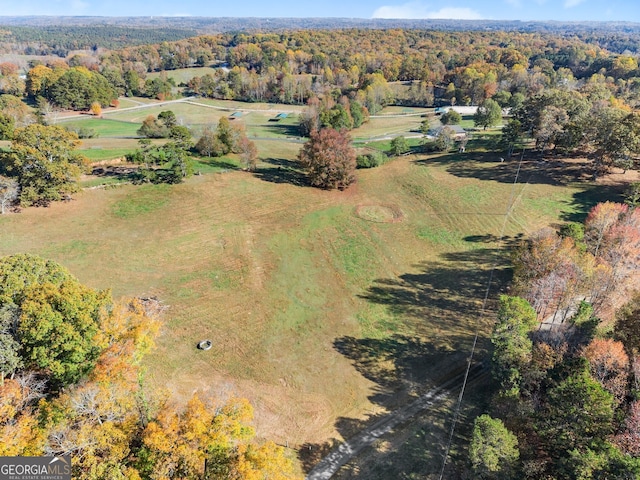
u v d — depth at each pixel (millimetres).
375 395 35875
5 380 24953
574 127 77312
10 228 57344
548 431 26672
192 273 51438
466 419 33469
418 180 83938
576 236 47625
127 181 74812
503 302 34156
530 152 91375
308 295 48906
